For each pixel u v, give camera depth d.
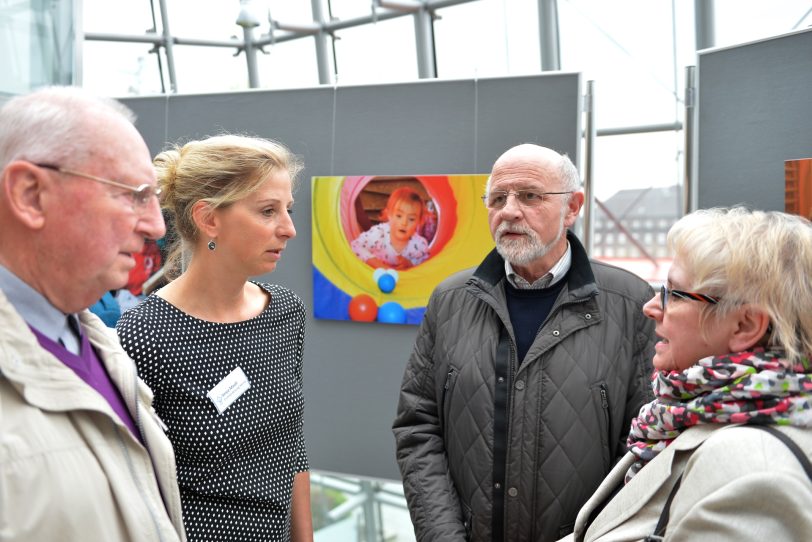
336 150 4.87
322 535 4.93
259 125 5.08
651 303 1.44
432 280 4.57
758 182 3.67
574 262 2.23
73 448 1.07
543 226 2.16
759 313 1.24
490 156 4.51
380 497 4.86
